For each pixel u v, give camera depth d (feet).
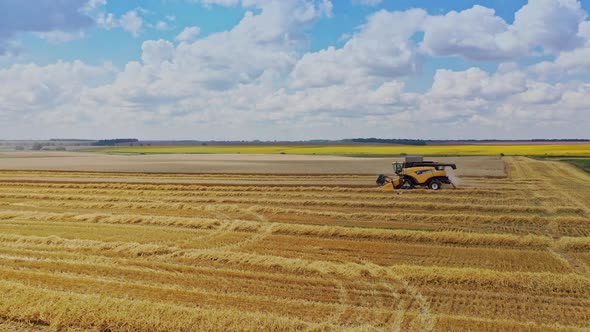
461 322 34.55
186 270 47.26
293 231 66.95
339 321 34.99
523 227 73.05
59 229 68.28
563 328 33.42
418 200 99.91
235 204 96.07
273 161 257.55
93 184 130.00
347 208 91.61
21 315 34.17
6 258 50.19
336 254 55.31
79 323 33.68
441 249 57.93
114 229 68.74
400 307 37.96
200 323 33.09
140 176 164.25
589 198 104.42
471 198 101.96
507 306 38.37
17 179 147.54
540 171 180.96
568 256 55.01
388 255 54.90
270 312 36.29
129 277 44.60
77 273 45.50
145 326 32.86
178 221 73.10
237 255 52.06
